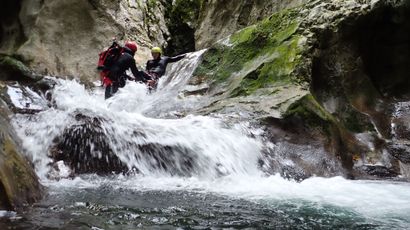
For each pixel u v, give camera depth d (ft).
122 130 20.72
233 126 22.65
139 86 32.89
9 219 11.54
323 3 29.96
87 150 19.86
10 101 23.82
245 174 20.85
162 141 20.70
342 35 28.19
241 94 27.78
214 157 20.85
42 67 35.94
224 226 12.66
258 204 15.52
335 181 20.59
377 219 14.07
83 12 38.91
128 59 31.86
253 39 31.19
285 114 23.67
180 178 19.86
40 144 19.12
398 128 27.43
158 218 13.05
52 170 18.43
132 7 47.88
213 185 18.72
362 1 28.94
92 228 11.57
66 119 20.48
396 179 22.86
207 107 26.76
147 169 20.06
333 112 26.84
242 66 30.55
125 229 11.78
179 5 56.59
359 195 17.51
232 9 46.55
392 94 30.04
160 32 51.19
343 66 28.17
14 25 38.37
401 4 28.71
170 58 37.06
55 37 37.40
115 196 15.57
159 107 29.55
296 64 26.78
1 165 12.60
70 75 36.91
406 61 30.01
